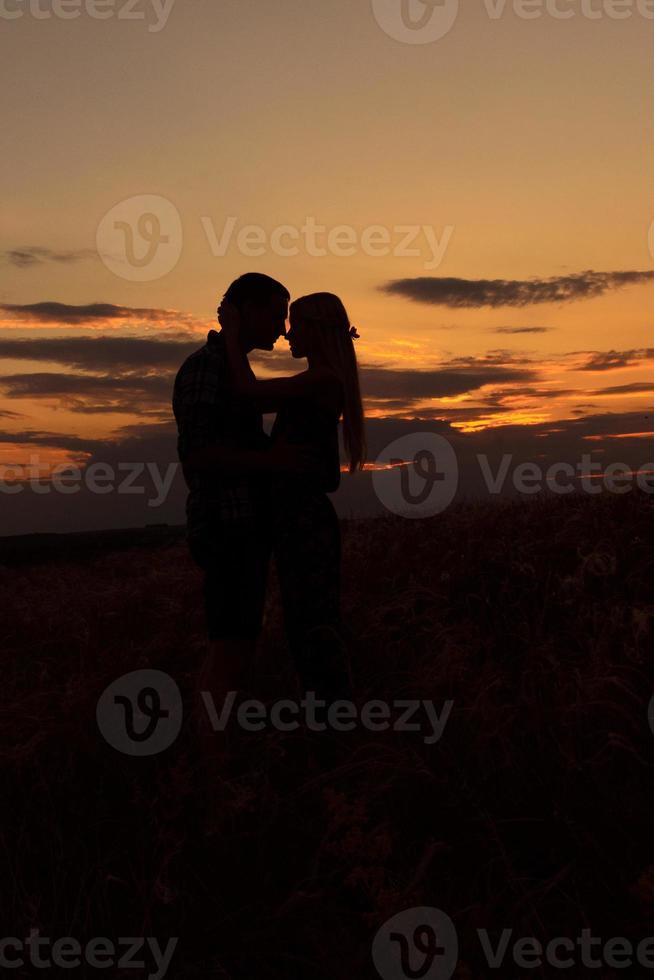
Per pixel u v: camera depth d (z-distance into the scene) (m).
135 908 2.43
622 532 4.66
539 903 2.27
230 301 3.50
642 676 3.22
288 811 2.77
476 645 3.93
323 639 3.36
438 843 2.33
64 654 5.61
